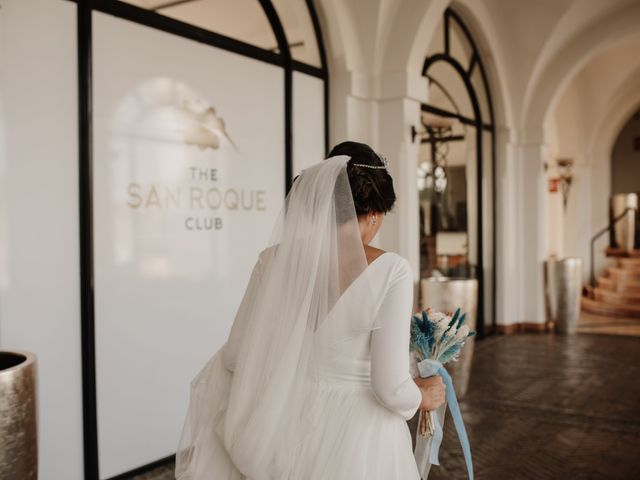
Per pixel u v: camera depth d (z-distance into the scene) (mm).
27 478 2340
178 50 3924
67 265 3301
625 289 11023
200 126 4082
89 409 3393
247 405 1582
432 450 1984
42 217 3188
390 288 1554
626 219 12531
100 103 3451
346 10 5305
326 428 1567
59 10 3244
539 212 8805
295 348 1553
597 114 12109
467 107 7793
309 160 5172
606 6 7801
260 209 4586
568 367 6633
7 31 3029
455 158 7516
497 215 8633
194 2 4035
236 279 4352
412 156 5691
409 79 5520
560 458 4008
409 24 5480
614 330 9070
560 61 8422
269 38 4727
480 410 5074
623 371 6453
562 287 8695
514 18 7879
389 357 1496
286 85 4859
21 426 2303
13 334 3078
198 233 4059
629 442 4301
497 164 8578
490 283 8578
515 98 8523
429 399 1745
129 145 3611
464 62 7625
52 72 3223
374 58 5496
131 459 3654
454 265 7566
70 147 3307
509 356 7203
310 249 1572
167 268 3848
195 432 1762
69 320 3318
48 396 3236
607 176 12773
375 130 5652
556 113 12305
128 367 3627
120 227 3562
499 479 3674
